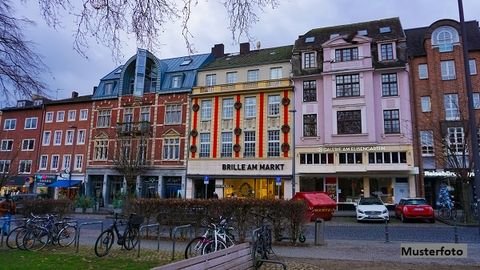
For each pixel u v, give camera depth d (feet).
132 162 122.62
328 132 109.29
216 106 125.90
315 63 116.47
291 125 115.24
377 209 72.79
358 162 106.42
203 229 46.55
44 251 38.60
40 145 150.82
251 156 118.21
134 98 137.69
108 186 135.54
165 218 48.78
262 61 125.70
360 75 108.88
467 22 110.93
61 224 44.01
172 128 129.59
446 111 102.83
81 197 106.11
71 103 149.69
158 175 127.85
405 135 103.14
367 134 105.40
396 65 107.04
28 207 60.23
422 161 102.42
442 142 83.97
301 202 43.93
